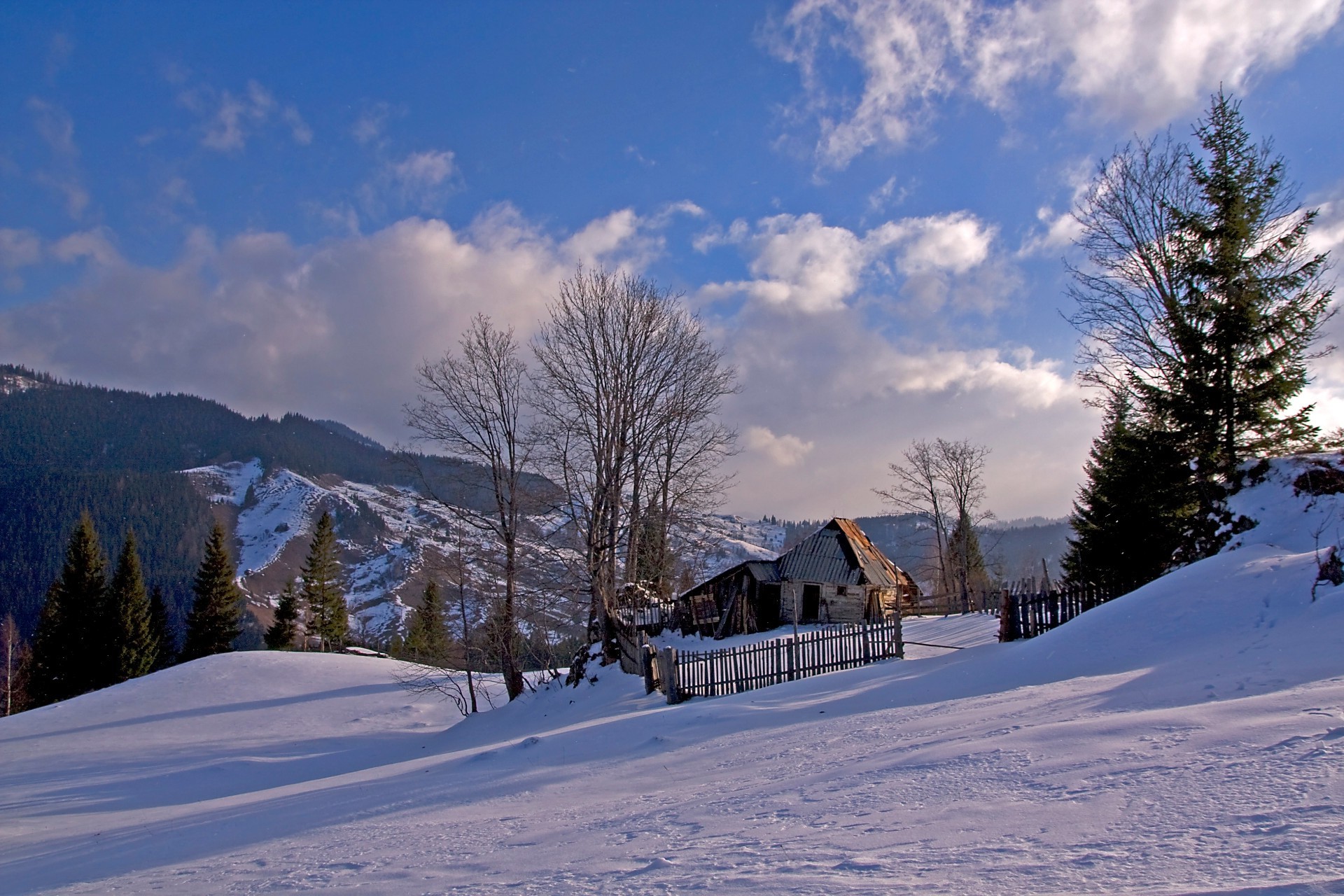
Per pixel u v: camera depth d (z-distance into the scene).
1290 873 3.14
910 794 5.84
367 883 5.88
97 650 58.97
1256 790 4.38
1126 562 28.59
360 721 31.83
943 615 44.06
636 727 14.80
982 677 13.27
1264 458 21.92
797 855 4.63
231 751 26.69
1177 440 23.66
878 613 42.31
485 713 28.98
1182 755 5.43
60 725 31.41
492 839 6.89
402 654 49.66
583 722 19.31
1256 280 22.95
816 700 14.70
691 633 38.84
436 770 14.52
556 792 9.30
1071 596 18.75
